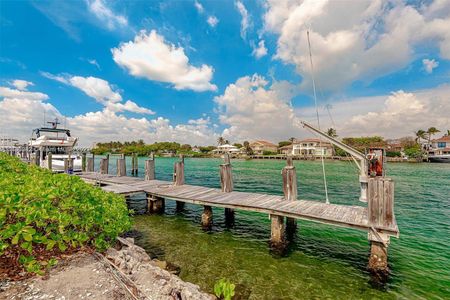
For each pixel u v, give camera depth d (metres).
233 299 5.12
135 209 12.63
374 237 6.00
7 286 3.49
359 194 16.45
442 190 18.20
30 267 3.72
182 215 11.45
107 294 3.58
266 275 6.13
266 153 86.75
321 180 23.81
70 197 4.93
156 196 11.57
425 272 6.16
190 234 9.01
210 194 10.60
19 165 7.80
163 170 36.31
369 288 5.54
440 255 7.10
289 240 8.35
